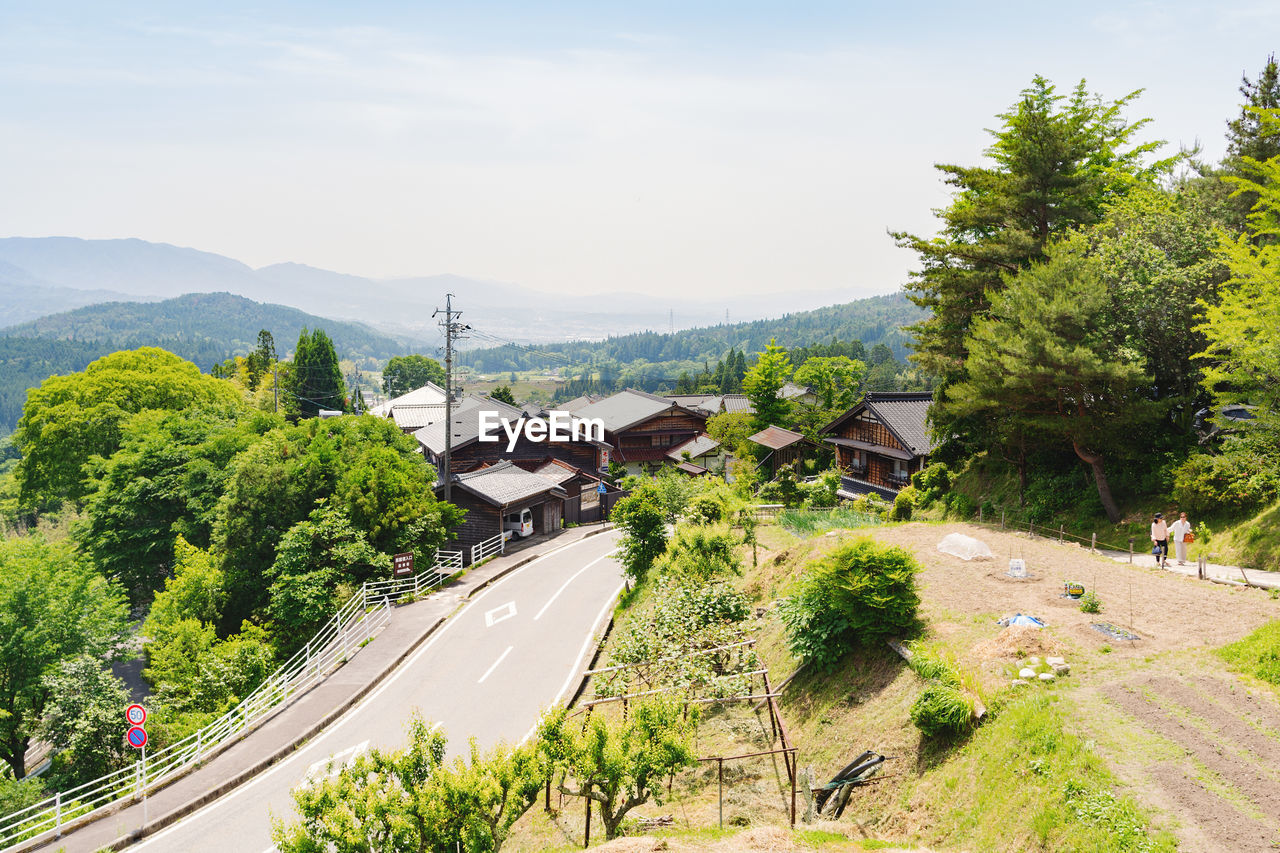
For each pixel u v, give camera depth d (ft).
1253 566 53.52
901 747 35.42
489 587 94.27
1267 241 73.67
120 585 100.83
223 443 126.21
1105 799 26.04
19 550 90.63
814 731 41.32
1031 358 66.33
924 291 94.17
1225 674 33.50
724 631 52.65
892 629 44.45
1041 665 36.17
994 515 84.79
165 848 42.01
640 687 49.47
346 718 57.88
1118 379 64.18
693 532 71.61
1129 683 33.63
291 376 285.84
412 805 29.01
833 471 132.46
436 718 57.16
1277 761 26.73
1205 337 64.85
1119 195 92.68
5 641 77.46
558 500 137.49
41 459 155.63
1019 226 86.12
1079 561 56.08
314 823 29.55
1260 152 82.43
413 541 94.38
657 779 34.22
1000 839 27.50
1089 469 78.79
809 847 29.17
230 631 94.89
